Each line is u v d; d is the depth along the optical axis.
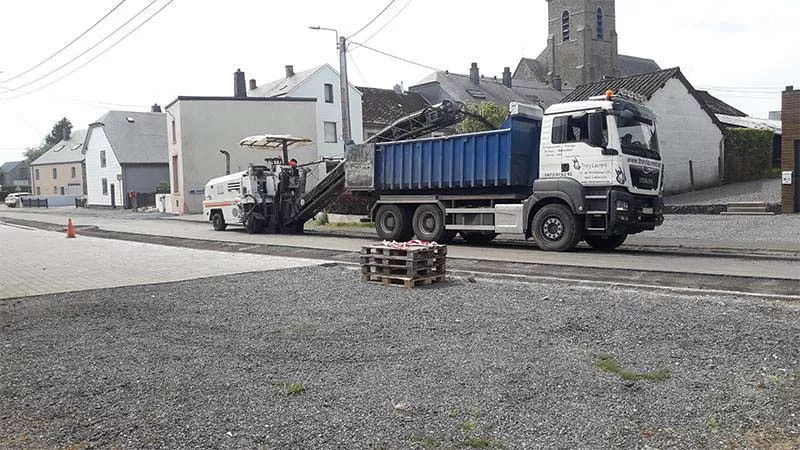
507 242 18.03
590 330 6.93
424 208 17.53
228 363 6.18
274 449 4.24
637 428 4.39
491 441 4.26
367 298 9.20
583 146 14.04
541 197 14.77
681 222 21.23
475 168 16.30
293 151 40.62
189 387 5.50
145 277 12.00
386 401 5.02
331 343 6.79
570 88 71.06
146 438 4.48
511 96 58.00
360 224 25.89
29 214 45.53
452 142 16.83
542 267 12.11
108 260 15.02
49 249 18.19
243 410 4.93
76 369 6.14
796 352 5.89
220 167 38.94
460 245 17.22
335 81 48.12
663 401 4.84
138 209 46.28
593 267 11.81
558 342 6.52
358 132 49.19
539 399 4.96
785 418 4.46
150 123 56.53
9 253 17.12
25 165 113.06
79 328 7.87
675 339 6.48
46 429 4.71
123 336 7.39
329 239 19.80
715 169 31.92
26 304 9.54
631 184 13.91
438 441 4.28
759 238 16.30
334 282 10.71
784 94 22.30
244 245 18.20
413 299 9.02
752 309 7.69
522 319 7.53
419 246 10.31
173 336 7.31
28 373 6.06
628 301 8.31
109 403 5.19
